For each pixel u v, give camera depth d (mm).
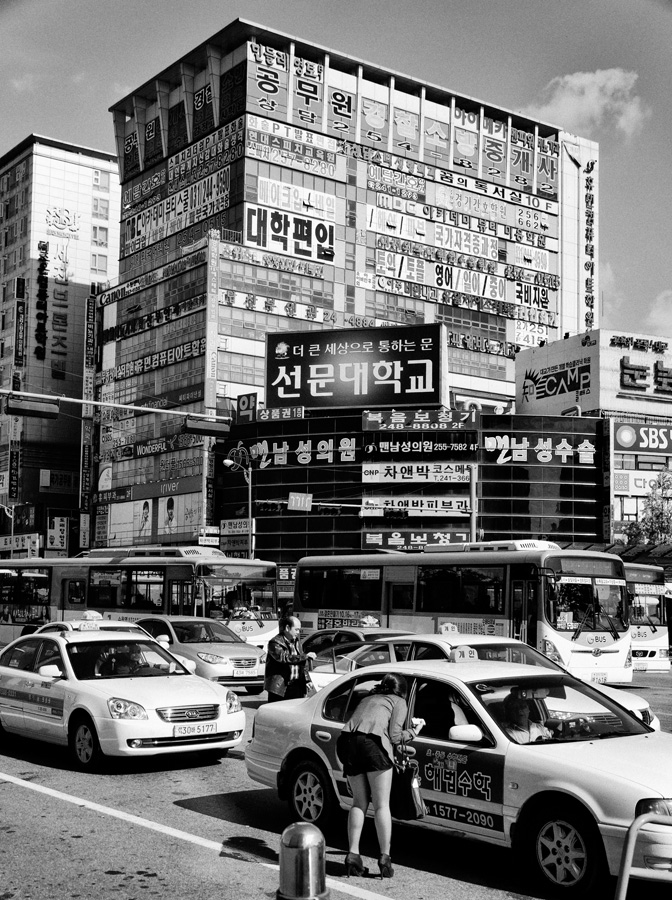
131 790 10242
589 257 102688
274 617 27000
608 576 21938
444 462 67562
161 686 11688
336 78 87875
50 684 12016
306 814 8406
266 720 8945
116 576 28641
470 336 92250
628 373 72188
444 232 92312
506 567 21828
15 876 7098
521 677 7891
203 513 73625
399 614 23953
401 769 7148
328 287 84438
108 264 102188
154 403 82062
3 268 102625
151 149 92125
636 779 6477
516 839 6930
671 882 6238
